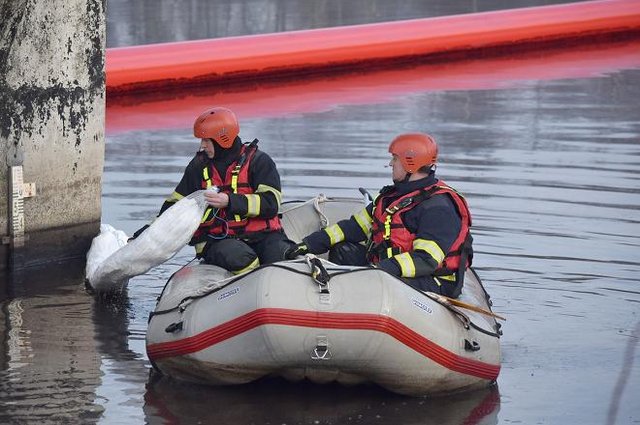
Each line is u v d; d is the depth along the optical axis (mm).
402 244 15602
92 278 18844
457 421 13867
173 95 38375
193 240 17828
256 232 17375
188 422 13695
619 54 47062
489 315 15273
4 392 14531
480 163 28109
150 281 19859
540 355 16156
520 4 56625
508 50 47750
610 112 35062
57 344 16500
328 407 14328
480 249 21172
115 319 17734
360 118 33812
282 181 25766
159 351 15078
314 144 29969
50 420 13641
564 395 14711
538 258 20672
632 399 14539
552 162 28234
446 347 14531
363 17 52031
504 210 23781
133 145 30062
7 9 18344
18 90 19391
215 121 17062
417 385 14539
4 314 17828
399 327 14039
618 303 18391
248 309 14039
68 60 20141
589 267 20203
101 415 13867
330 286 14070
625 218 23266
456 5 56438
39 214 20188
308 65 42344
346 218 19203
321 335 13867
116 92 37969
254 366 14406
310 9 54875
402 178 15742
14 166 19500
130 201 24266
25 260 20062
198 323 14648
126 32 47031
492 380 15203
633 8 50906
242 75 40844
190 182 18000
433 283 15516
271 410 14164
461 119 33781
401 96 37688
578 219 23172
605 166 27875
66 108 20281
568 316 17781
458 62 45562
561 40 49156
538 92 38531
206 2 57031
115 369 15547
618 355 16156
